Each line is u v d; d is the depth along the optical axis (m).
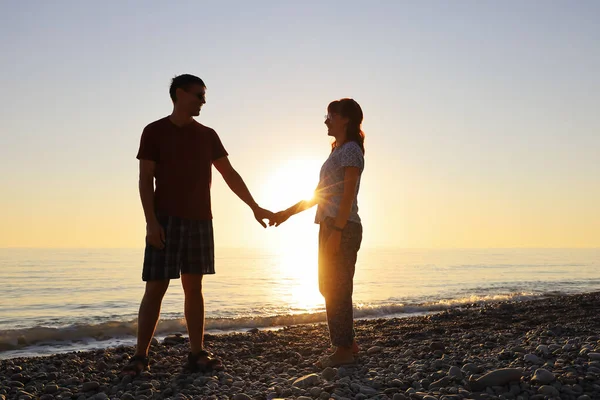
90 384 3.96
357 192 4.12
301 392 3.44
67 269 59.84
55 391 4.00
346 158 3.97
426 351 5.14
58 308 19.72
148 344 4.40
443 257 119.88
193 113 4.31
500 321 8.57
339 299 4.14
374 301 18.91
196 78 4.31
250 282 34.88
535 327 7.37
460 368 3.79
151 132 4.23
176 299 19.73
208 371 4.39
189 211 4.29
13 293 27.42
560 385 3.22
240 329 10.27
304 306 17.19
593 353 3.79
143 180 4.19
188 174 4.29
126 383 4.08
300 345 6.47
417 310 14.20
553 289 25.66
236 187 4.78
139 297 24.86
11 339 8.48
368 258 108.62
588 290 24.03
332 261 4.11
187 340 6.99
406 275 44.72
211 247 4.44
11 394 3.94
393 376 3.75
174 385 3.92
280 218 4.81
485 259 105.62
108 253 164.25
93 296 25.52
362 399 3.22
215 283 33.66
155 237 4.11
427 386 3.49
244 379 4.20
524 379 3.34
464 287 28.45
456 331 7.41
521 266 69.12
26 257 117.00
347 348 4.23
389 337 6.93
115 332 9.46
